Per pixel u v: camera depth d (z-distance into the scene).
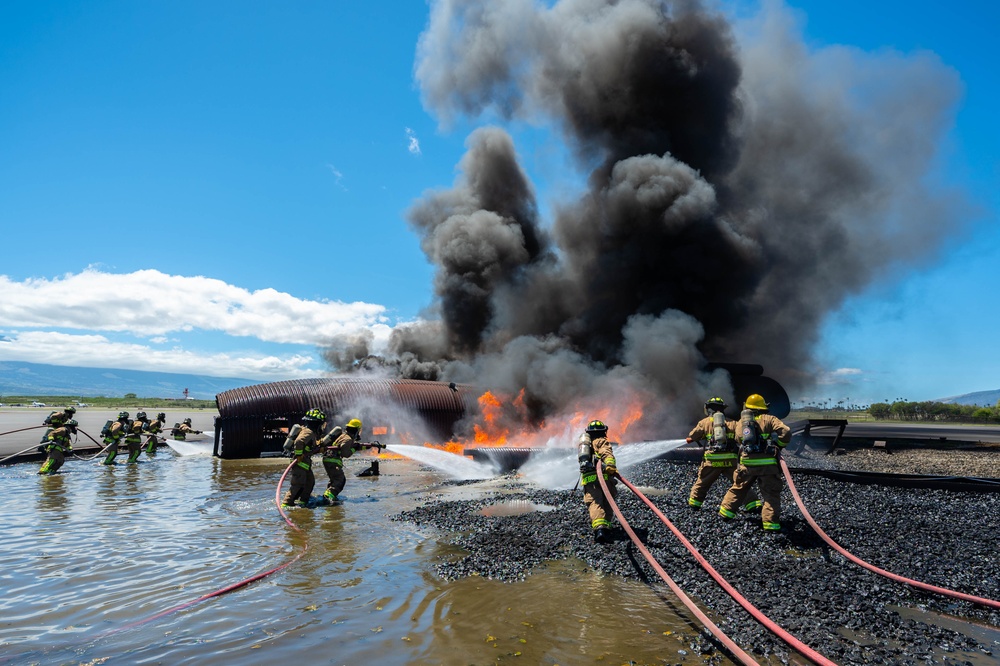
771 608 4.43
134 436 15.36
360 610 4.38
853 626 4.14
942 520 7.14
